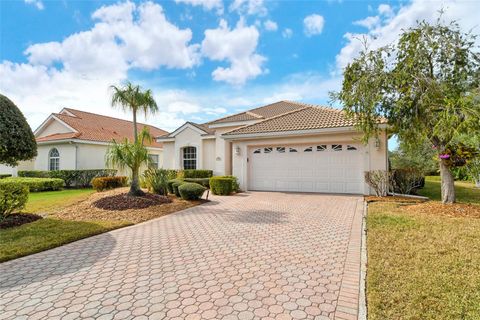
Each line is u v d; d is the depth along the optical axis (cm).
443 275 398
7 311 331
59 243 587
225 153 1864
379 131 1099
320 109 1625
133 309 333
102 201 1048
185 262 483
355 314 317
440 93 812
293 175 1458
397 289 362
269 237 631
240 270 445
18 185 802
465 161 859
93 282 407
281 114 1802
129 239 630
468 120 699
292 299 352
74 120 2384
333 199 1162
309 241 596
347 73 974
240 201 1176
